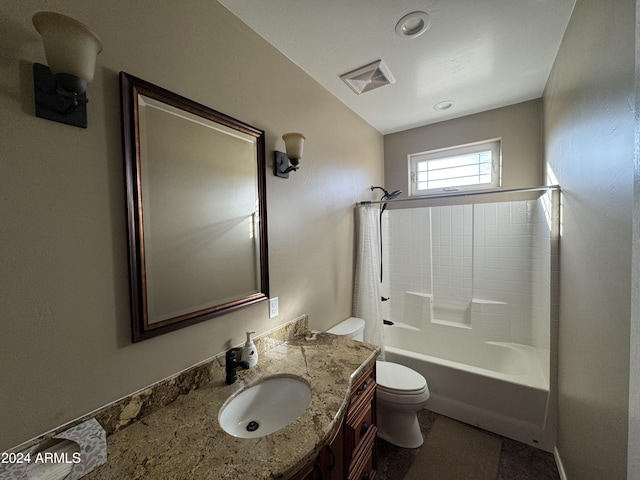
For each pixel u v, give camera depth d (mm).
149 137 966
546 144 2086
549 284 1771
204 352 1158
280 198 1568
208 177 1170
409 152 2869
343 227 2229
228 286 1259
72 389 792
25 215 710
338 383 1126
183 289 1076
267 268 1455
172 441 826
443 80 1945
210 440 827
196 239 1125
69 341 787
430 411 2123
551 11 1337
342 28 1410
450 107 2383
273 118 1521
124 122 895
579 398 1272
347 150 2295
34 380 724
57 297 765
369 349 1464
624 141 831
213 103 1196
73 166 794
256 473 705
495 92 2150
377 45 1549
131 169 912
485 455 1707
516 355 2332
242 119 1334
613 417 923
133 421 910
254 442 814
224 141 1237
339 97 2141
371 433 1420
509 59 1718
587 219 1183
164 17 1018
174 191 1045
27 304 714
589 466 1143
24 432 708
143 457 764
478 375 1934
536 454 1703
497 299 2490
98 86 844
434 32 1460
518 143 2359
